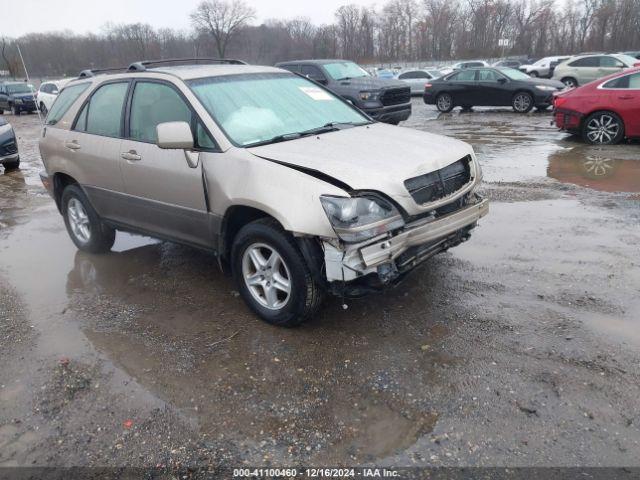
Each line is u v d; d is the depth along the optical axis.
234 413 3.08
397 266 3.61
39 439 2.96
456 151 4.14
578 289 4.30
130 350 3.80
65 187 5.88
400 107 13.48
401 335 3.79
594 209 6.37
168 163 4.32
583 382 3.15
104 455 2.82
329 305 4.28
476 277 4.62
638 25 59.19
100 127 5.10
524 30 65.06
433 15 68.44
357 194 3.39
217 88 4.45
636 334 3.61
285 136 4.21
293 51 74.94
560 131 12.55
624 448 2.66
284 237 3.66
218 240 4.18
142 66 4.87
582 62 21.98
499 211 6.47
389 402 3.10
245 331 3.97
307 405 3.11
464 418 2.93
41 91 25.89
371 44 71.69
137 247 5.97
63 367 3.62
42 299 4.70
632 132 10.24
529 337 3.66
